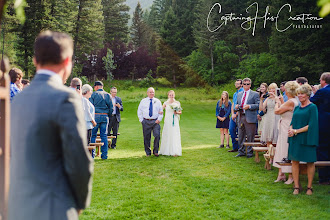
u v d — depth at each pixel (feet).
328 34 86.63
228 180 17.72
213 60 155.12
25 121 4.89
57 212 4.75
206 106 102.01
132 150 28.02
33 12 100.27
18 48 102.53
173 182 17.34
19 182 4.80
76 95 5.15
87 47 139.74
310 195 14.94
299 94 14.43
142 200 14.30
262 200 14.32
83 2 124.36
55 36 5.47
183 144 31.68
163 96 128.77
